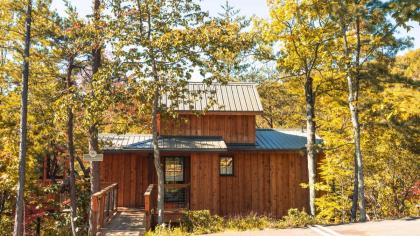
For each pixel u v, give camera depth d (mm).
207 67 14172
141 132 21672
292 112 35188
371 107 15219
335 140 17703
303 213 12383
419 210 19250
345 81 18047
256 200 19203
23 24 16641
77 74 19094
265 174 19422
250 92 20625
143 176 18859
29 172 18016
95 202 11711
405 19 13742
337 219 19438
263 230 10867
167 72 14086
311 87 18328
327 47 16953
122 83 14367
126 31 13812
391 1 14094
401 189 18797
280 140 20656
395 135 16047
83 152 21328
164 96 19469
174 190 18500
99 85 13695
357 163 15789
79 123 17547
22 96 16172
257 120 38188
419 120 14555
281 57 17734
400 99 14820
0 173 17531
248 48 14820
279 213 19203
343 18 14719
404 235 9164
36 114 18219
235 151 19094
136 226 13695
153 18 14492
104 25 14648
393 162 17969
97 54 16906
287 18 16547
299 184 19453
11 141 18000
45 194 18719
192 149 17547
